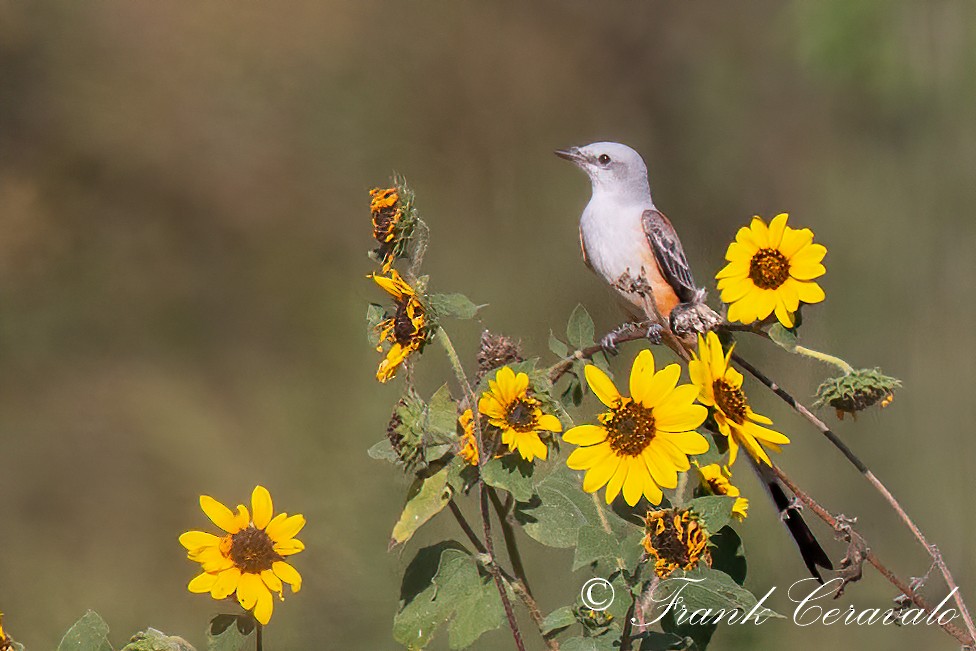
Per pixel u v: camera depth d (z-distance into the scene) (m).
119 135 16.78
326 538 9.83
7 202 16.12
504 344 3.77
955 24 13.66
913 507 9.54
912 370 11.00
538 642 3.83
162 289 15.53
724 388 3.56
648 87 16.59
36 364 14.28
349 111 16.62
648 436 3.41
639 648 3.34
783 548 7.17
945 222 13.09
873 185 13.90
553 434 3.46
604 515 3.63
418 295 3.57
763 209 14.95
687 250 7.07
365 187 16.36
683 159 15.85
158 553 11.71
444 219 14.55
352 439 12.50
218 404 13.40
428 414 3.56
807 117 14.98
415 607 3.59
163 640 3.46
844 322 11.91
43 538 11.64
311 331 14.57
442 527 3.93
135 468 12.66
